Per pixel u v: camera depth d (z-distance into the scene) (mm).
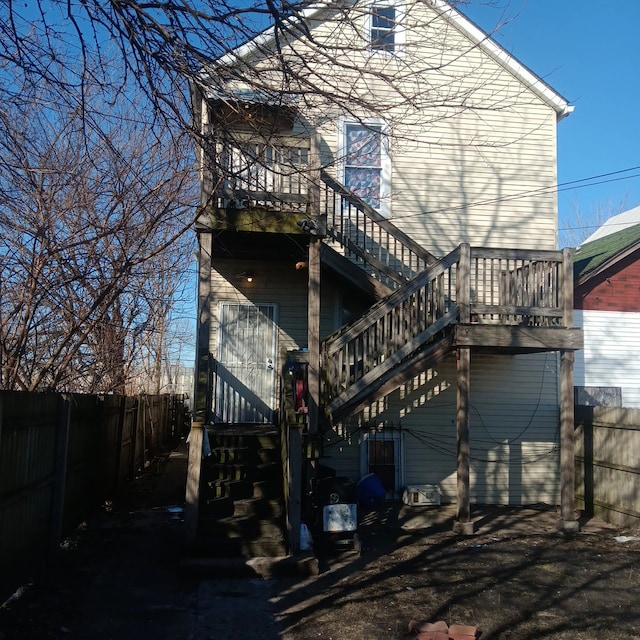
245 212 8203
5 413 4938
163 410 19141
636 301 11930
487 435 11094
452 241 11227
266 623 5207
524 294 9211
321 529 7602
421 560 7281
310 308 8391
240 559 6598
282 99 4715
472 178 11391
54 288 6750
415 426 10914
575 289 11789
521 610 5625
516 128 11555
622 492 9352
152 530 8375
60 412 6531
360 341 10102
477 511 10336
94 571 6504
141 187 7508
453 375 11062
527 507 10781
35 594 5637
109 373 10734
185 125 4613
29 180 6086
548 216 11500
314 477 8078
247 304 10797
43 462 6078
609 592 6188
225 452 8273
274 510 7492
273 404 10609
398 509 10156
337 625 5176
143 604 5586
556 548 7945
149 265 9664
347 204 10914
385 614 5445
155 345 17328
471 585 6328
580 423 10641
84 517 8508
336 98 4906
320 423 8375
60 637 4742
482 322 10016
